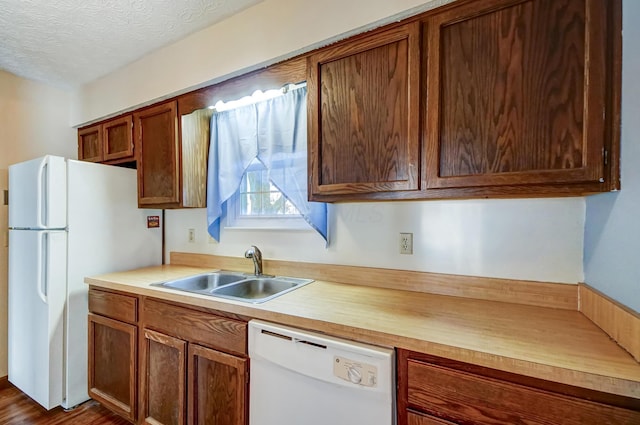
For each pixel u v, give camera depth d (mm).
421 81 1173
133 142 2193
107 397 1815
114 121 2307
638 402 697
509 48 1027
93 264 2035
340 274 1690
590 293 1081
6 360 2260
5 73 2268
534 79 991
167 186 2010
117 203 2174
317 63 1413
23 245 2016
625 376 699
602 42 891
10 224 2158
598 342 891
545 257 1247
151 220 2379
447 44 1129
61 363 1901
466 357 852
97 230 2061
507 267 1313
